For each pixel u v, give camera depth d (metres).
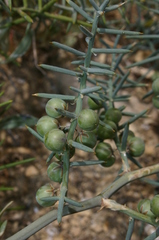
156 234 0.22
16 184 0.39
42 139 0.22
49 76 0.44
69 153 0.21
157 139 0.42
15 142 0.41
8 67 0.44
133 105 0.44
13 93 0.43
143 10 0.47
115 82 0.30
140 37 0.29
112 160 0.25
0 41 0.38
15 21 0.33
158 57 0.31
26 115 0.37
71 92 0.44
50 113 0.21
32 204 0.38
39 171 0.40
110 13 0.47
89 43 0.22
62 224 0.36
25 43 0.36
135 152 0.25
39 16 0.33
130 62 0.46
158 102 0.26
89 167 0.40
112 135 0.24
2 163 0.40
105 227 0.36
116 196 0.38
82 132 0.22
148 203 0.23
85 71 0.22
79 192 0.38
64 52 0.45
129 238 0.22
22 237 0.21
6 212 0.37
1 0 0.29
